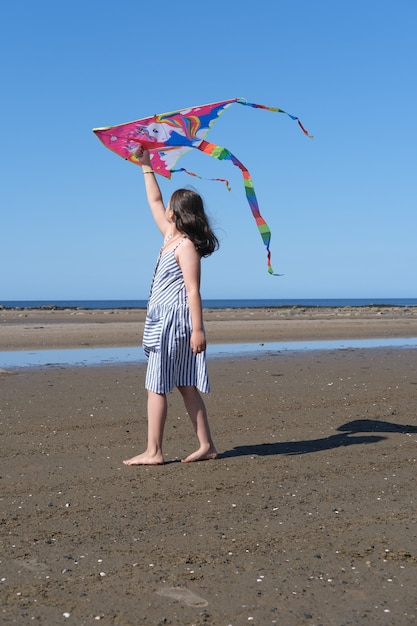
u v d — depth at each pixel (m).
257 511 3.49
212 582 2.59
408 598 2.47
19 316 30.61
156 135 4.99
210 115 4.92
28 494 3.76
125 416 6.07
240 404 6.77
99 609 2.35
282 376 8.94
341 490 3.89
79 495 3.75
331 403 6.86
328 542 3.04
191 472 4.27
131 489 3.88
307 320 26.17
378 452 4.84
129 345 14.27
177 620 2.29
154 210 4.91
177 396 7.20
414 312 41.16
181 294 4.60
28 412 6.20
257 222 5.07
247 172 5.05
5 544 2.98
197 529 3.20
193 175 5.27
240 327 20.17
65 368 9.77
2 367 9.90
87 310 45.38
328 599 2.45
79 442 5.06
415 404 6.86
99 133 4.95
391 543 3.03
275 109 4.91
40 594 2.47
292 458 4.65
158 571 2.68
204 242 4.62
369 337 17.45
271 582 2.59
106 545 2.97
